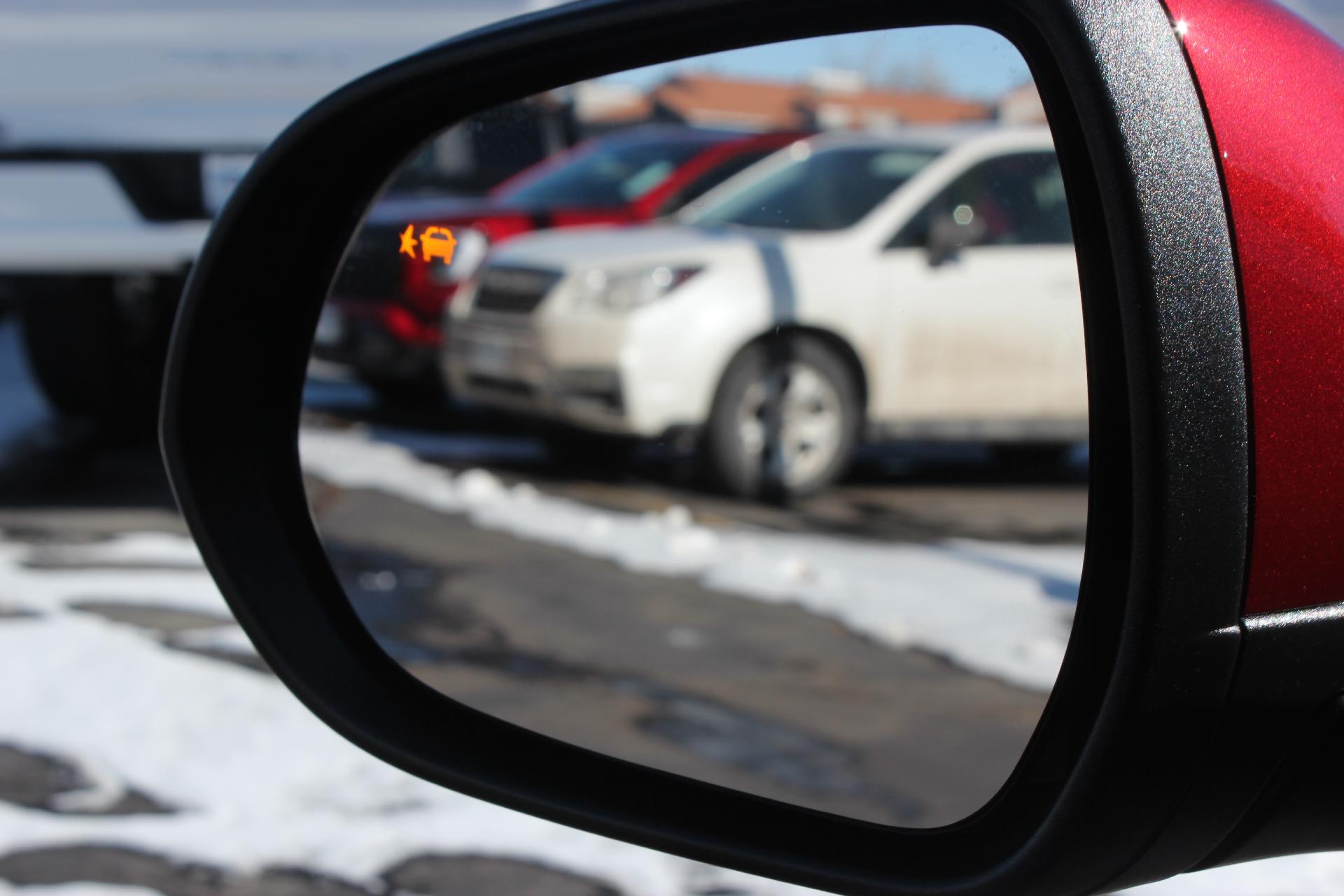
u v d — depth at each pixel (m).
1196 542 0.67
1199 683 0.68
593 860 2.28
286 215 1.09
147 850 2.29
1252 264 0.70
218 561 1.03
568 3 0.99
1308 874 2.13
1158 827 0.71
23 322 5.38
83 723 2.81
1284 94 0.74
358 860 2.27
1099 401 0.70
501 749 0.96
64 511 4.76
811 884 0.81
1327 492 0.70
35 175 4.17
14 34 4.13
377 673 1.05
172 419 1.02
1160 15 0.72
